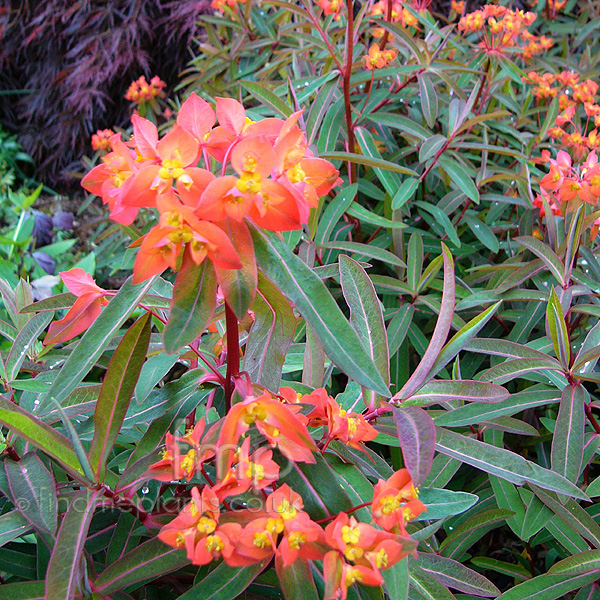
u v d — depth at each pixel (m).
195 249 0.35
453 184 0.89
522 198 0.79
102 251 1.32
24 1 2.06
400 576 0.39
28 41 2.02
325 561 0.35
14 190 2.07
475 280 0.76
